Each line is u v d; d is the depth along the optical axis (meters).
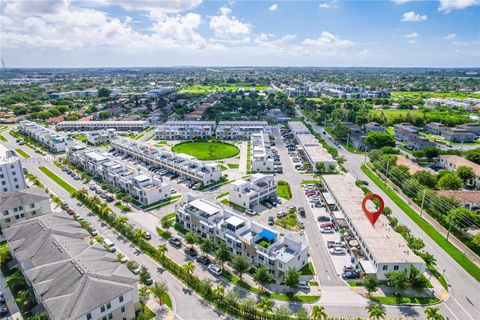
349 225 116.69
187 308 82.69
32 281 78.44
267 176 152.12
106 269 80.44
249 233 103.50
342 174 178.50
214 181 169.88
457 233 117.38
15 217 121.88
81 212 136.62
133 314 78.69
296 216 131.75
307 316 74.75
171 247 110.94
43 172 188.12
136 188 147.00
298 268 97.62
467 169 161.50
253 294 87.75
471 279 94.19
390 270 90.38
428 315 72.88
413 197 147.25
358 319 77.88
